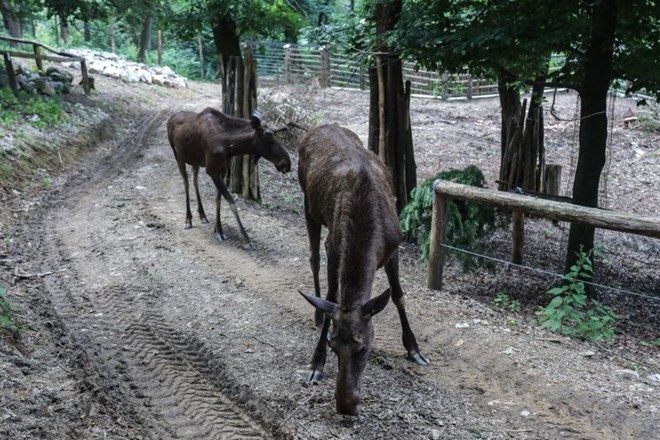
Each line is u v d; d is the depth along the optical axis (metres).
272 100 16.14
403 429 3.89
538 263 8.66
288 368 4.66
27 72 16.42
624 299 7.61
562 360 4.84
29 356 4.59
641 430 3.88
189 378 4.61
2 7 18.53
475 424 3.96
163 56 35.44
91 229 8.25
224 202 10.09
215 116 8.11
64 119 13.77
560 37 6.57
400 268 7.54
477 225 7.34
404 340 4.84
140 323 5.50
